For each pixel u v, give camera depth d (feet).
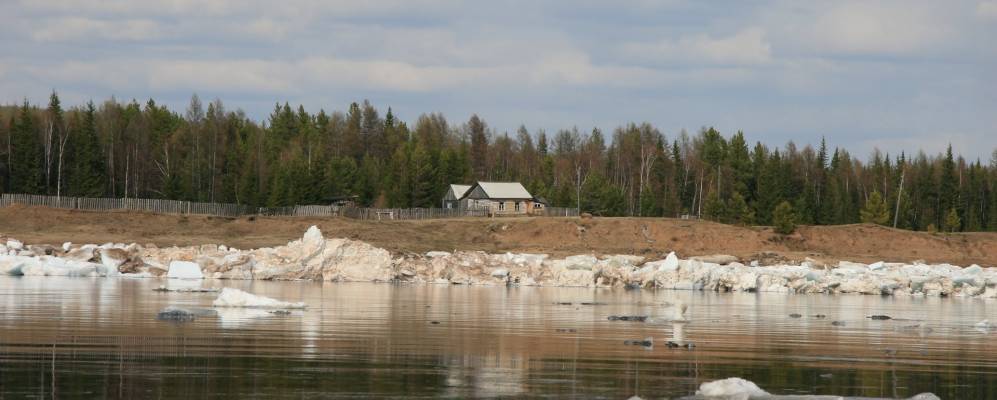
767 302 257.14
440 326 157.48
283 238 476.13
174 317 156.87
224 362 109.81
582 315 188.44
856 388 104.47
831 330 169.89
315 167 627.46
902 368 120.16
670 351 130.62
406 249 462.60
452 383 100.01
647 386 101.04
